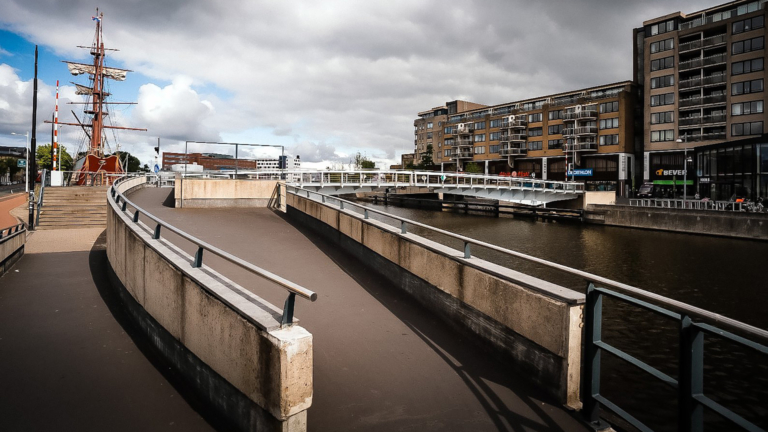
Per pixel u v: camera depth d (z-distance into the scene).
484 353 5.65
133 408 4.57
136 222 7.67
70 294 8.46
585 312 4.35
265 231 13.13
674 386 3.27
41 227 18.50
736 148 42.41
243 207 19.08
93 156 43.44
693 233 35.84
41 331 6.60
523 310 4.95
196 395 4.80
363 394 4.62
